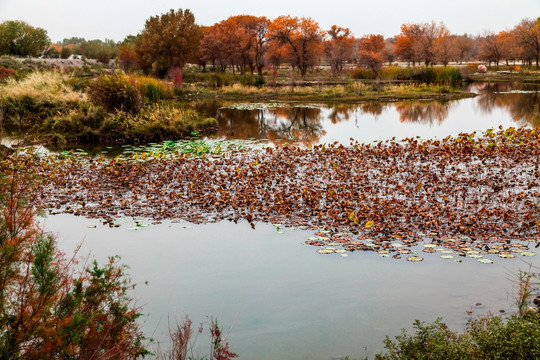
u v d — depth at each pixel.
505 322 4.04
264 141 15.25
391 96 31.80
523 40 60.56
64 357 2.76
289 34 54.94
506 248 5.99
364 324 4.25
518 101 27.05
